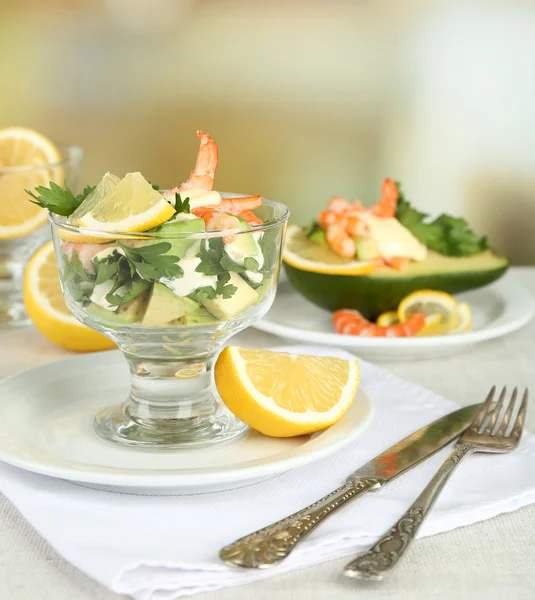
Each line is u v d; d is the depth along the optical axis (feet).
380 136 7.32
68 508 1.82
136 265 1.86
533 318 2.71
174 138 7.20
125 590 1.66
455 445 2.00
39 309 2.43
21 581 1.72
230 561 1.69
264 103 7.19
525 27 7.04
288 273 2.70
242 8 6.95
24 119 7.01
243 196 2.08
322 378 2.02
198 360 2.02
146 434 1.99
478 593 1.69
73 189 2.77
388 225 2.70
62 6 6.80
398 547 1.72
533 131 7.27
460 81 7.18
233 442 1.98
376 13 7.04
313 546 1.73
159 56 7.00
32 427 2.03
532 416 2.16
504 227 7.50
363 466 1.91
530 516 1.85
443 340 2.40
